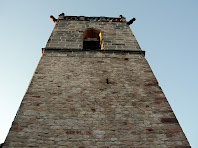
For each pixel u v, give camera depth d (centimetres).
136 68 876
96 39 1248
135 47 1077
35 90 710
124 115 633
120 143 543
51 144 528
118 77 811
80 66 870
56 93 707
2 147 505
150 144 544
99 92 725
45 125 581
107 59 938
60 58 923
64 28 1270
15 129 556
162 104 681
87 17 1461
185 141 554
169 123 609
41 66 848
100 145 534
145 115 636
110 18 1478
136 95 719
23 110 622
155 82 789
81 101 679
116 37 1180
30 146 518
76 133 564
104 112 640
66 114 624
